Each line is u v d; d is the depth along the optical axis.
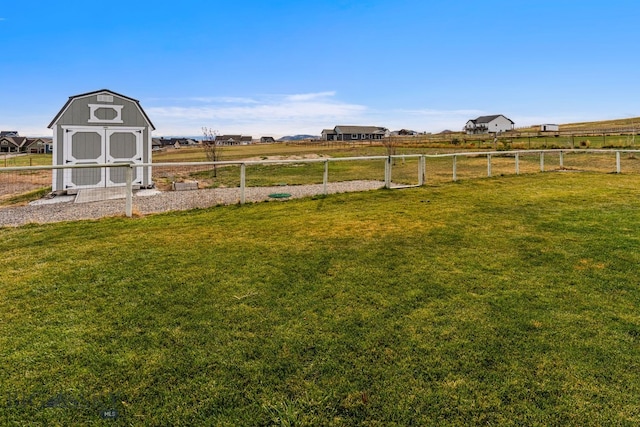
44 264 4.60
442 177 16.33
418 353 2.69
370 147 46.16
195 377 2.44
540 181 12.59
